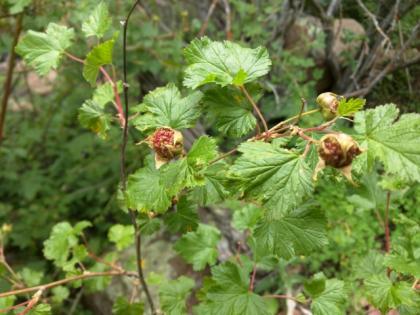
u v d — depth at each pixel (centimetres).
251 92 23
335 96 20
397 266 25
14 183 71
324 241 22
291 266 47
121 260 56
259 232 22
